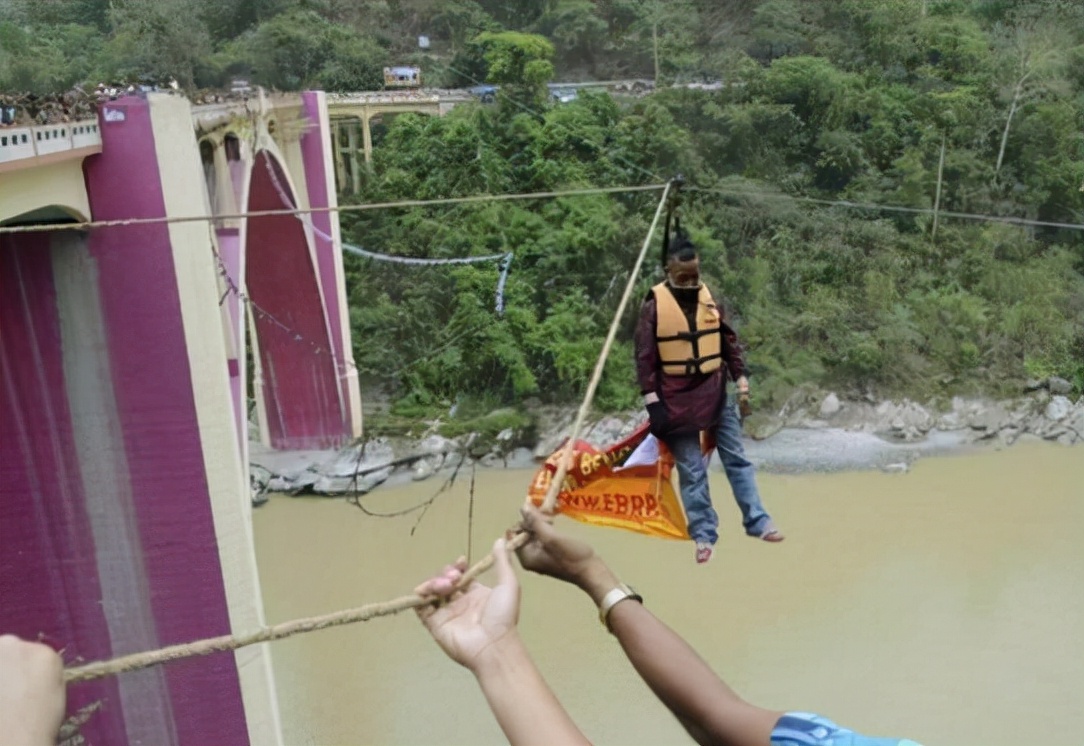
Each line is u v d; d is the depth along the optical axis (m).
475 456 37.19
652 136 44.91
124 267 17.08
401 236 43.12
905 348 42.25
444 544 30.47
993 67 46.47
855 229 45.00
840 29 49.12
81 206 16.77
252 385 35.47
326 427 35.53
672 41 48.72
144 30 43.81
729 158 46.22
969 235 45.25
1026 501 31.97
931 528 29.73
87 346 17.16
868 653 22.64
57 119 15.59
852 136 46.09
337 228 34.84
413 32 49.56
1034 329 43.41
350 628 24.41
